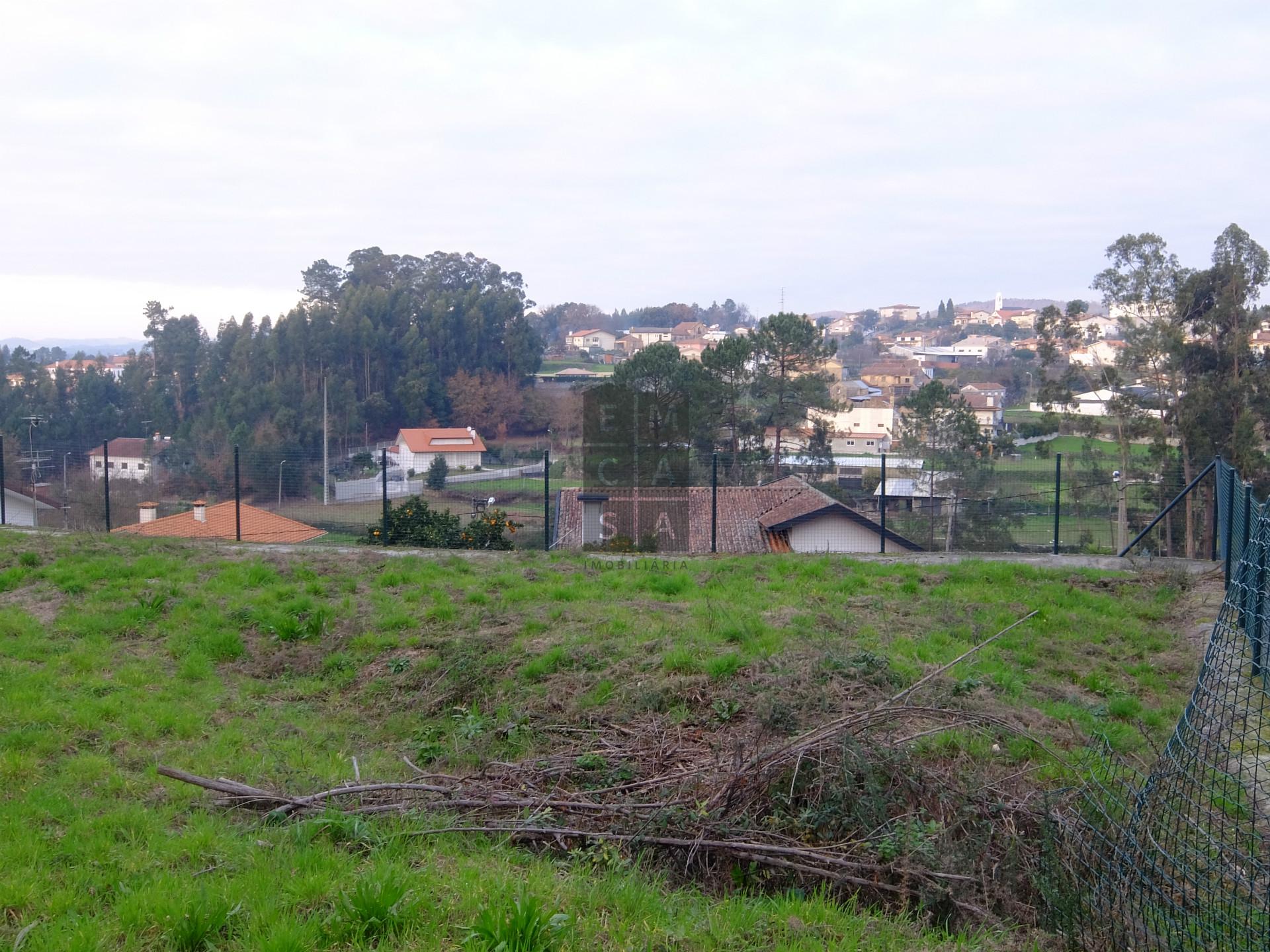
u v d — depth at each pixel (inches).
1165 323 1142.3
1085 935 181.3
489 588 446.9
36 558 466.0
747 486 856.9
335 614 401.4
